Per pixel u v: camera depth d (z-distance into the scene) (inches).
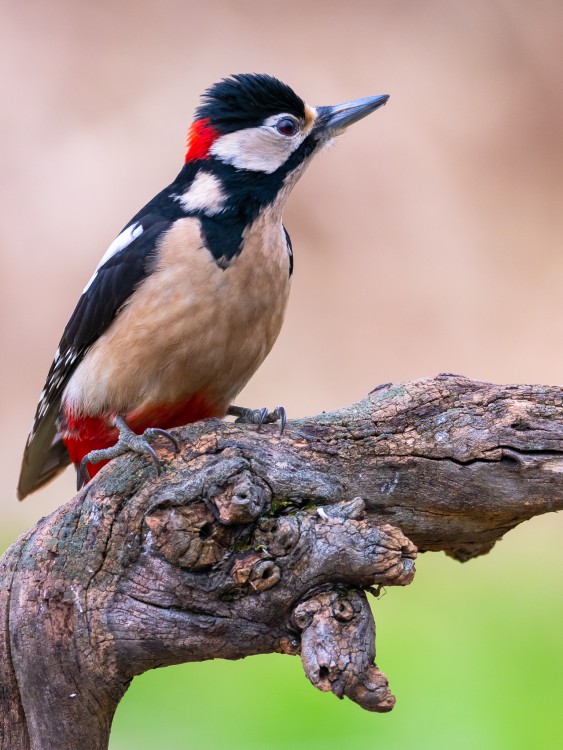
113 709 312.7
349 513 291.7
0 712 311.0
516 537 637.9
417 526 318.3
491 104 883.4
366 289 828.0
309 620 282.8
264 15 896.3
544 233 852.6
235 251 346.6
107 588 297.1
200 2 894.4
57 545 300.8
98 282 358.0
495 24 905.5
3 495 718.5
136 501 296.0
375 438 311.3
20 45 871.7
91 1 884.6
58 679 303.7
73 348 370.3
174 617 292.8
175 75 874.8
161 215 361.1
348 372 807.7
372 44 894.4
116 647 297.6
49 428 407.2
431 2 907.4
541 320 823.1
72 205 836.6
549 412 310.3
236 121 369.4
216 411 371.6
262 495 293.3
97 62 874.8
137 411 358.6
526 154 874.8
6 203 833.5
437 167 863.1
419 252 841.5
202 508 290.0
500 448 309.4
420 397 315.9
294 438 308.7
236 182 360.8
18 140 848.9
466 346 818.2
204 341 346.6
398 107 874.8
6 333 807.7
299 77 882.1
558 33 896.3
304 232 837.2
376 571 283.7
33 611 301.7
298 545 285.6
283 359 805.9
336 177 847.7
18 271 819.4
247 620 290.7
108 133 856.3
